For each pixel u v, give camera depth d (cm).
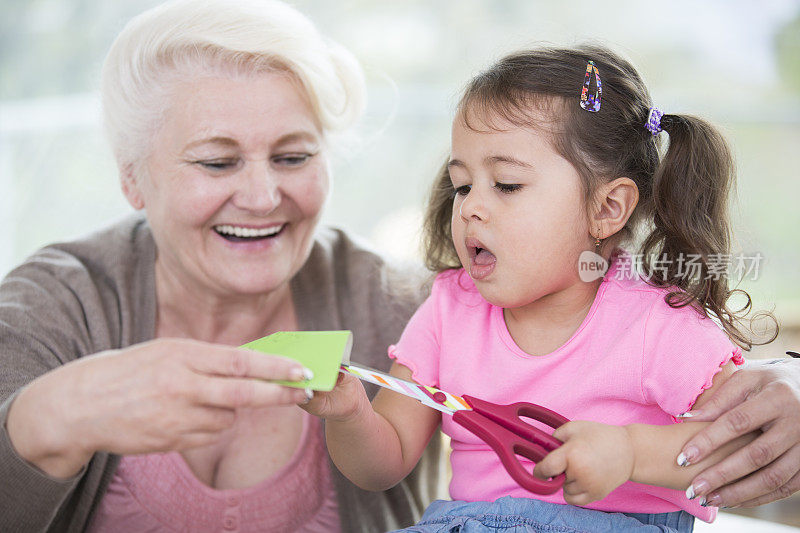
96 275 125
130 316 122
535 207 97
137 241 129
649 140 108
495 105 99
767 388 90
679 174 108
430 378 113
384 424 105
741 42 477
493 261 101
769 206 402
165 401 72
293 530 123
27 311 115
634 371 98
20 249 359
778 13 471
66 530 113
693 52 483
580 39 121
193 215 113
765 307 117
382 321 133
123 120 116
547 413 90
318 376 76
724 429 87
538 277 99
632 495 100
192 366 73
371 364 130
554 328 106
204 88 110
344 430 98
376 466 103
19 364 109
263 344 88
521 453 85
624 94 106
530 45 112
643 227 110
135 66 113
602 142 101
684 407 95
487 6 502
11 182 361
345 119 126
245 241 118
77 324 118
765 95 454
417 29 503
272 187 113
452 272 122
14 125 367
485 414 87
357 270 137
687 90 461
